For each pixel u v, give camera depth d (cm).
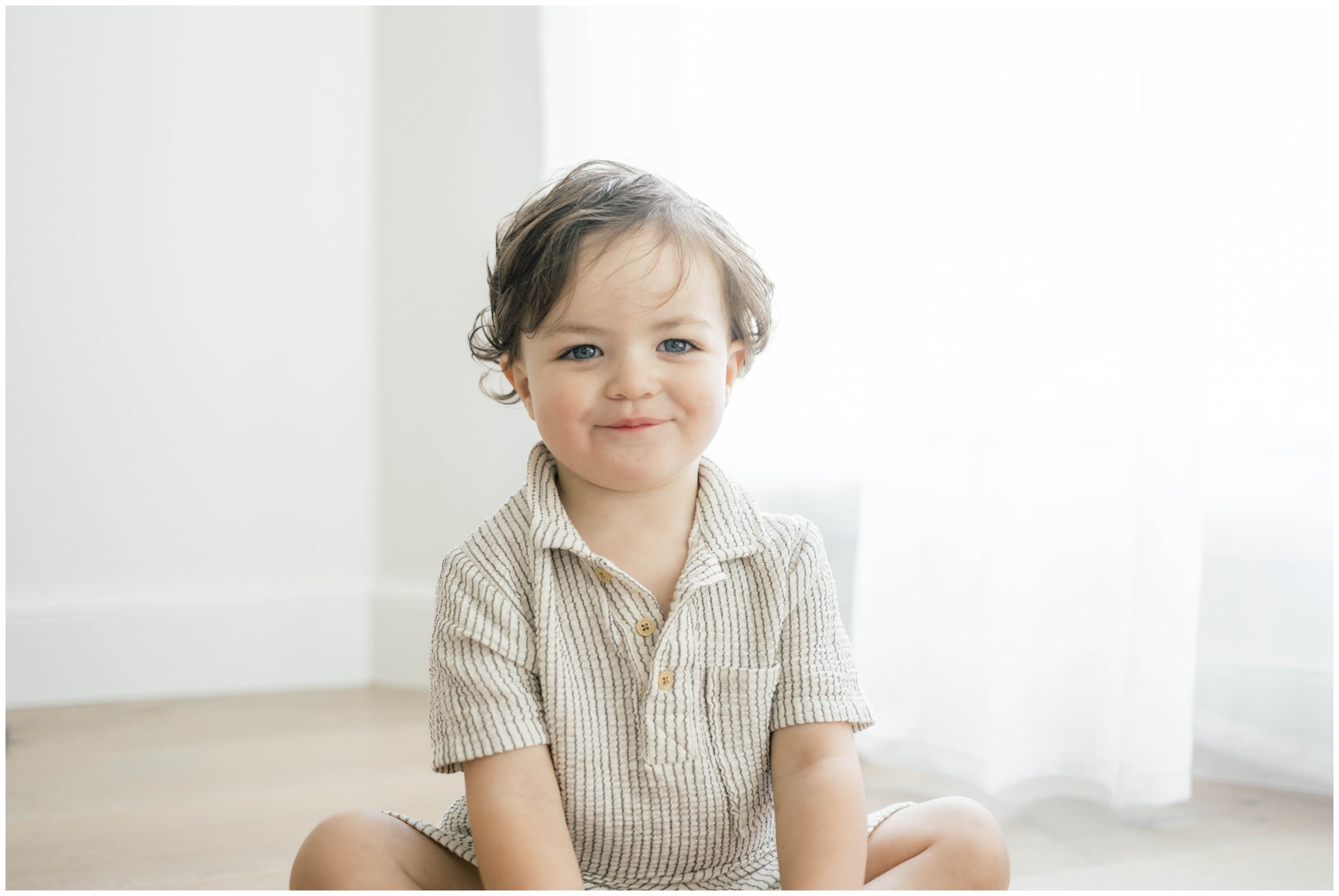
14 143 179
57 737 161
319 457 197
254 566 194
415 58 196
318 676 195
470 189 192
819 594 82
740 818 77
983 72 139
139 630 185
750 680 77
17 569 180
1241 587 141
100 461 185
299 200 195
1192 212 128
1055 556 139
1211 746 143
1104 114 137
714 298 78
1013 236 138
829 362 165
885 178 146
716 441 169
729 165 167
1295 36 137
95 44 183
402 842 72
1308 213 136
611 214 76
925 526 144
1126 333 136
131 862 114
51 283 181
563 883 68
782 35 165
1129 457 135
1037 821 128
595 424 75
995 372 138
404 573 199
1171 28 129
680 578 78
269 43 193
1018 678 139
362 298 199
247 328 193
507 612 76
